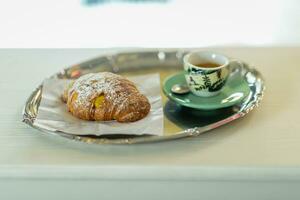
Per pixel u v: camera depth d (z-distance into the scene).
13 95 0.69
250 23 1.88
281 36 1.76
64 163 0.53
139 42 1.76
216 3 2.07
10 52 0.85
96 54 0.84
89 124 0.60
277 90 0.68
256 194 0.54
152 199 0.54
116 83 0.62
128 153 0.55
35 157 0.54
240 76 0.72
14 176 0.53
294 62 0.78
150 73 0.76
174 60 0.79
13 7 2.05
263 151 0.54
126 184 0.53
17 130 0.60
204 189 0.54
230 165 0.52
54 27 1.88
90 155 0.54
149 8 2.06
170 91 0.67
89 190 0.54
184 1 2.10
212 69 0.63
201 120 0.61
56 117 0.61
